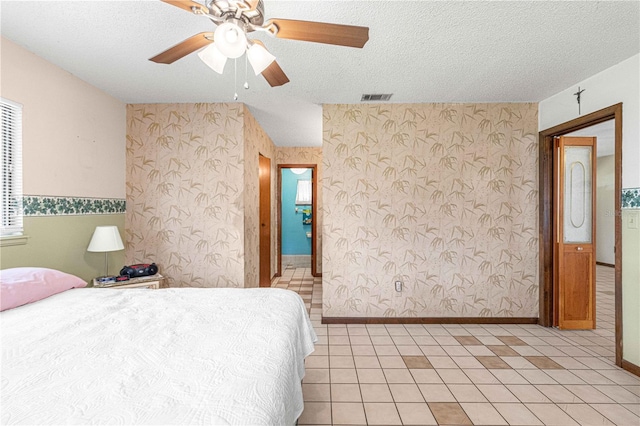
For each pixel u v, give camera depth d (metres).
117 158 3.22
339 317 3.43
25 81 2.21
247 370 1.07
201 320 1.54
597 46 2.21
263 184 4.78
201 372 1.04
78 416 0.81
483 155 3.39
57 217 2.49
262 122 4.11
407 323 3.40
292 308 1.80
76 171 2.68
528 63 2.47
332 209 3.41
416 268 3.41
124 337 1.32
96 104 2.91
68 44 2.16
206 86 2.89
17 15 1.83
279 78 1.97
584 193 3.34
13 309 1.69
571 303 3.27
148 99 3.23
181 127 3.35
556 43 2.16
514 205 3.40
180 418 0.80
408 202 3.41
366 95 3.15
